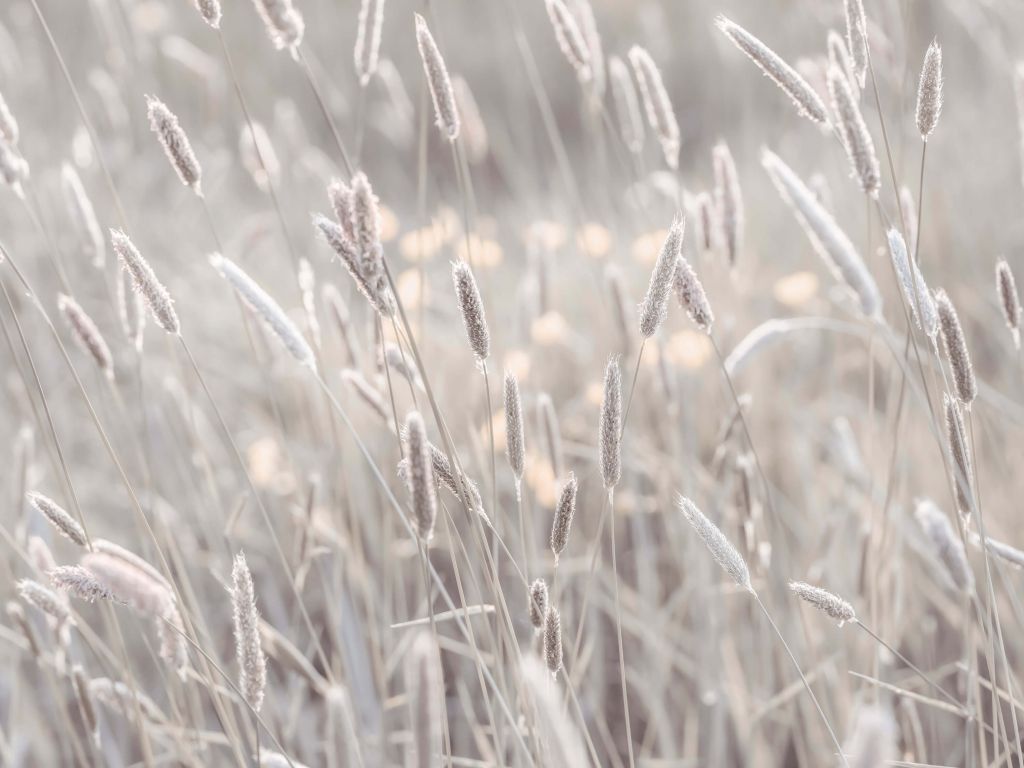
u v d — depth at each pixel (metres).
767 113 3.78
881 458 1.57
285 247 2.83
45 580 1.34
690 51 4.95
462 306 1.17
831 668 1.45
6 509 1.68
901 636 1.52
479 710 1.54
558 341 2.07
